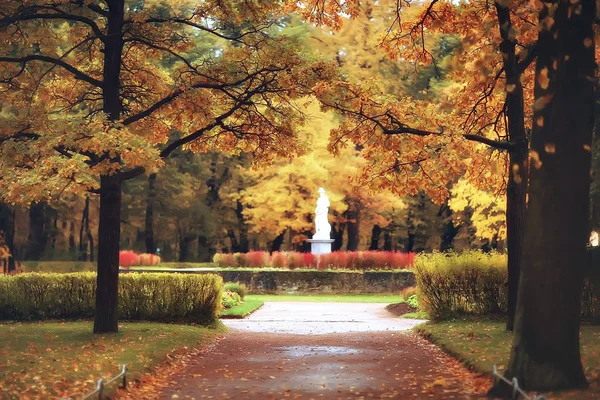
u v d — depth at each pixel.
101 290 17.81
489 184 20.47
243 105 19.61
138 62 20.33
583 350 13.48
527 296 10.26
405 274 41.22
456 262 21.61
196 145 20.31
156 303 22.16
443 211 55.50
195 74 18.94
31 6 17.27
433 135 17.05
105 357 13.53
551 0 9.89
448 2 18.28
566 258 10.06
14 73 18.78
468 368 12.86
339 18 19.62
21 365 12.25
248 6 17.50
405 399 10.30
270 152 19.56
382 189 18.72
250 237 63.53
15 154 16.09
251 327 23.48
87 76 17.88
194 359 14.91
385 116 17.58
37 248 53.19
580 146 10.04
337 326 23.83
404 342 17.84
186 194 55.94
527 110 20.69
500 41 16.09
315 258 43.31
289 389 11.22
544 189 10.14
